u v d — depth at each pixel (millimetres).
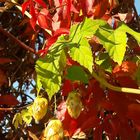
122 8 629
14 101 564
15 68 710
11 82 708
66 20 514
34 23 535
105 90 496
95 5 515
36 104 472
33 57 695
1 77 588
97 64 476
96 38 434
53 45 447
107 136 509
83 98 493
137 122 483
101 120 510
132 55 519
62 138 456
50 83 427
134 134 499
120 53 405
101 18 514
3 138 704
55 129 455
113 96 488
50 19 534
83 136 581
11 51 713
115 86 483
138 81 488
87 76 457
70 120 489
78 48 412
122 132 502
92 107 491
